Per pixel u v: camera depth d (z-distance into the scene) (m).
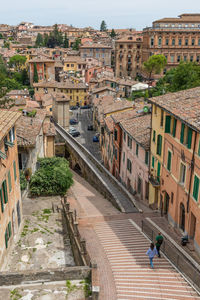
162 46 116.56
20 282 15.83
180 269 18.92
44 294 15.19
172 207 26.92
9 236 22.50
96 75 128.00
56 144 59.12
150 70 114.50
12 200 23.28
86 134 83.94
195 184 22.05
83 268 16.08
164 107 26.02
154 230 26.20
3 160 20.30
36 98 102.31
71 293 15.23
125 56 138.00
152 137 31.70
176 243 23.59
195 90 28.34
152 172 31.61
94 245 23.48
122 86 109.38
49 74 129.62
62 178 34.94
